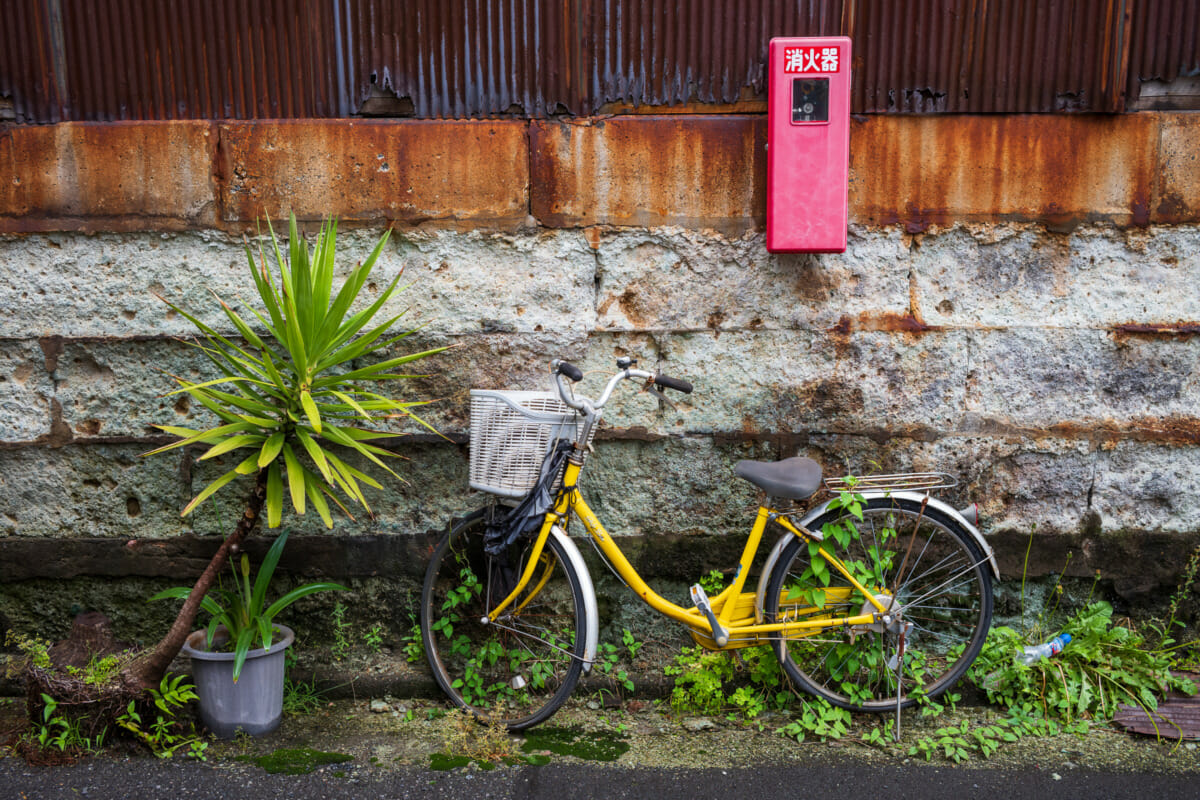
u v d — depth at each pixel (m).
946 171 3.21
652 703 3.18
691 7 3.15
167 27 3.16
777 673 3.13
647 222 3.23
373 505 3.31
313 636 3.35
